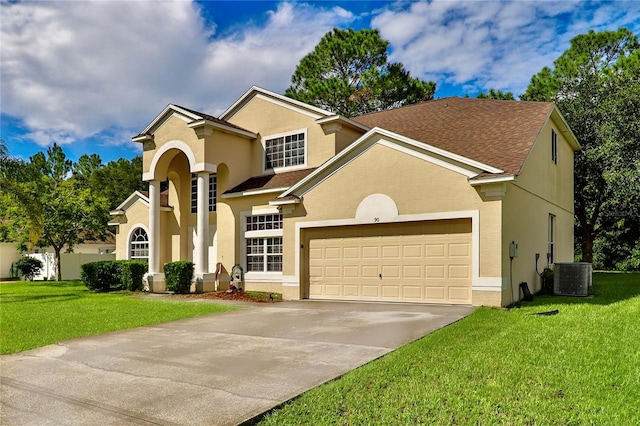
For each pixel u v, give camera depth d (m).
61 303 15.25
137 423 4.55
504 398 4.98
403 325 9.42
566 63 32.44
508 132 14.72
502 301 11.44
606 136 23.22
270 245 17.92
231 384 5.70
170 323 10.74
